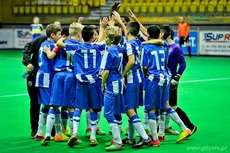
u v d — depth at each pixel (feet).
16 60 93.91
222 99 46.73
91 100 27.96
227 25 100.83
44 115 29.60
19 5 130.21
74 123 27.66
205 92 51.67
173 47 30.27
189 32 101.65
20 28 123.54
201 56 101.19
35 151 27.02
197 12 110.11
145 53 27.50
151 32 27.91
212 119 36.52
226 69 76.23
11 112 40.19
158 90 27.66
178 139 28.81
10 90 54.08
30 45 30.35
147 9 116.26
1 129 33.45
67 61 28.63
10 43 124.88
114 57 26.22
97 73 28.04
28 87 30.86
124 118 37.58
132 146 27.55
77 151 26.94
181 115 30.35
